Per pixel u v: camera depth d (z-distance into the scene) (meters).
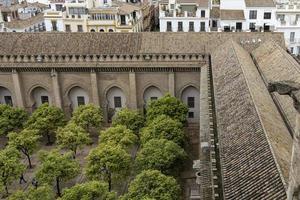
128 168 61.34
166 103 77.31
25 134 72.50
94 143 82.25
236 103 49.16
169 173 58.88
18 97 88.94
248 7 108.38
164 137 66.25
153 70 85.38
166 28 118.56
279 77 57.31
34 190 54.72
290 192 22.17
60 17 116.56
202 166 49.75
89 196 51.19
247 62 66.25
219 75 63.75
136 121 77.38
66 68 85.88
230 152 39.00
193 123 90.56
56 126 81.00
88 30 116.12
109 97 90.06
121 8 117.81
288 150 37.09
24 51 87.12
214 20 117.56
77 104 91.38
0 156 62.22
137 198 50.41
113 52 85.56
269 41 77.19
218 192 36.00
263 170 32.72
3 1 157.62
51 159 61.03
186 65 83.81
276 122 43.81
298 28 107.00
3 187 59.47
